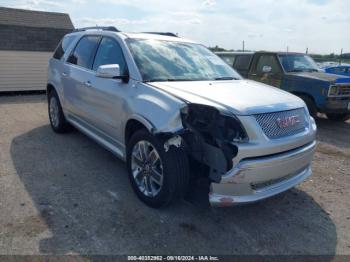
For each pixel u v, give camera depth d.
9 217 3.38
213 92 3.57
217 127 3.11
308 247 3.15
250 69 9.62
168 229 3.30
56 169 4.68
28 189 4.02
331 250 3.12
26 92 13.12
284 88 8.59
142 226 3.32
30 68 13.02
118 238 3.12
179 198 3.48
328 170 5.14
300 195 4.21
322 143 6.71
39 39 13.16
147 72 3.98
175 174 3.28
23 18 13.44
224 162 3.04
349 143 6.76
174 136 3.23
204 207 3.71
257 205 3.88
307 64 9.16
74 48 5.66
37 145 5.71
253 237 3.26
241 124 3.10
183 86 3.72
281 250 3.08
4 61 12.42
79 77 5.07
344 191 4.39
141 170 3.75
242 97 3.46
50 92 6.47
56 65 6.11
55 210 3.55
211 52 5.14
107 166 4.83
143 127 3.79
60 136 6.27
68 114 5.80
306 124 3.69
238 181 3.08
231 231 3.33
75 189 4.07
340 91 7.89
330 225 3.55
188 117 3.22
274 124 3.28
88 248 2.96
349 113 8.35
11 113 8.55
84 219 3.40
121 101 3.97
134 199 3.86
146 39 4.55
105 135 4.59
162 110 3.37
